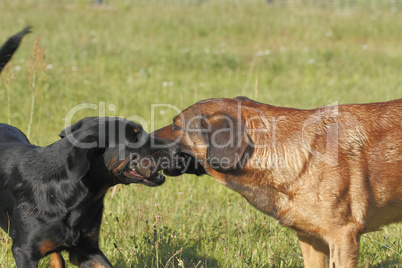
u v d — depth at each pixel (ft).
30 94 47.14
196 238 22.90
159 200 27.27
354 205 18.79
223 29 81.87
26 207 18.74
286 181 19.17
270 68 61.87
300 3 111.75
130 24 84.43
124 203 26.53
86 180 19.07
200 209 26.73
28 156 19.94
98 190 19.61
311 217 18.93
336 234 18.71
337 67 62.49
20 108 44.57
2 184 19.88
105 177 19.63
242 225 24.32
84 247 19.97
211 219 25.53
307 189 18.86
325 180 18.71
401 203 19.39
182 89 51.65
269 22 86.33
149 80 55.26
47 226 18.57
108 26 83.92
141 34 77.77
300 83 56.13
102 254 20.18
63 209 18.67
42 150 19.84
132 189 28.40
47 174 18.92
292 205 19.25
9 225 19.54
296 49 69.21
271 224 24.12
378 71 61.26
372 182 18.94
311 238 20.22
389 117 19.61
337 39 78.28
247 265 20.43
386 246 20.71
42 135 38.65
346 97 48.75
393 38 78.89
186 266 21.13
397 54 67.77
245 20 87.61
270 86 54.70
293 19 87.30
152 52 65.87
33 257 18.72
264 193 19.80
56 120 42.19
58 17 90.02
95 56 63.52
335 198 18.60
